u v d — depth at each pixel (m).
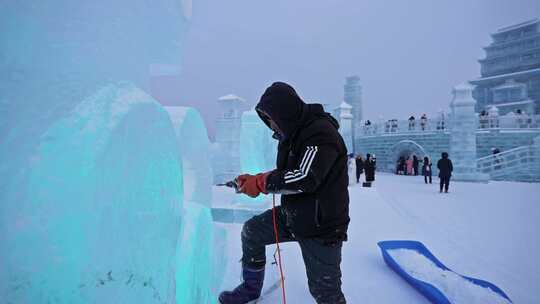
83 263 0.62
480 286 2.22
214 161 12.59
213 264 1.54
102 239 0.65
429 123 20.80
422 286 2.23
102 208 0.65
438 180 15.55
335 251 1.48
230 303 1.80
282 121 1.40
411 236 4.06
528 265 3.21
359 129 27.55
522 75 37.00
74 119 0.65
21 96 0.60
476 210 6.67
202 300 1.28
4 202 0.56
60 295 0.61
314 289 1.54
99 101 0.70
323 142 1.34
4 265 0.56
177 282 1.11
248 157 5.44
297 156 1.43
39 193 0.60
